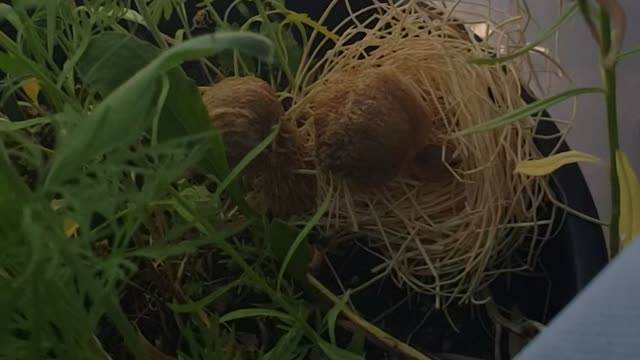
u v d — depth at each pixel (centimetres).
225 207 42
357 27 46
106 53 32
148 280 41
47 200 25
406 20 43
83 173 26
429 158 41
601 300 20
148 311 42
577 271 38
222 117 38
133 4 47
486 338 43
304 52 44
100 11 36
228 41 24
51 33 31
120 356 40
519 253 43
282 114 40
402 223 42
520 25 47
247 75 44
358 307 44
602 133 50
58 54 45
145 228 42
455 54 42
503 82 42
